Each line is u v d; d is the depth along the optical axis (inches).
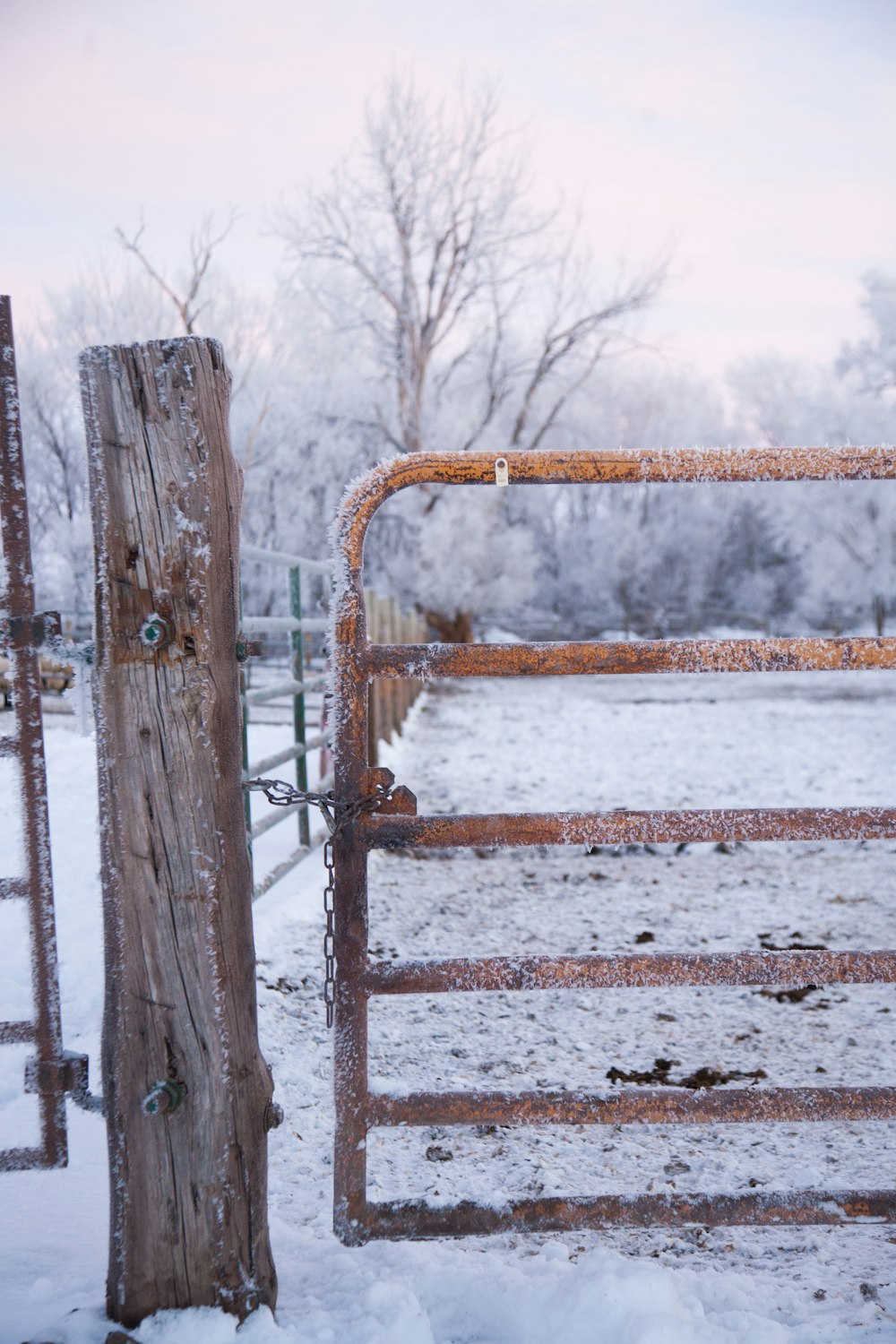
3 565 80.9
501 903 231.8
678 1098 88.7
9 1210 95.5
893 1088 88.9
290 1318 78.1
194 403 74.9
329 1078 139.3
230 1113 76.9
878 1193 87.4
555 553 1900.8
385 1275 83.7
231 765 78.2
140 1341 72.8
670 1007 169.9
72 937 176.7
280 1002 163.2
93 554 75.7
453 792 362.6
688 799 349.4
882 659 88.7
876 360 1414.9
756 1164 117.2
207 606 76.1
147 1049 76.2
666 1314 73.6
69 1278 83.2
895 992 177.6
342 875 88.1
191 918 76.2
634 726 589.3
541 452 87.3
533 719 635.5
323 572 279.4
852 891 242.2
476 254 1218.6
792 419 1844.2
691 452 87.7
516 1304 79.0
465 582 1218.6
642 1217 87.7
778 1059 147.1
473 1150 121.3
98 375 74.9
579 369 1354.6
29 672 81.2
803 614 1544.0
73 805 289.9
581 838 89.3
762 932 209.6
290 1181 109.9
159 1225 76.0
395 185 1192.8
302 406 1220.5
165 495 75.0
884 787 367.6
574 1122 88.8
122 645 75.5
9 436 79.9
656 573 1883.6
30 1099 122.7
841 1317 81.9
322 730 310.7
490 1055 148.6
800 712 661.9
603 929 211.6
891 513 1343.5
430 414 1268.5
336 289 1261.1
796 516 1457.9
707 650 88.9
